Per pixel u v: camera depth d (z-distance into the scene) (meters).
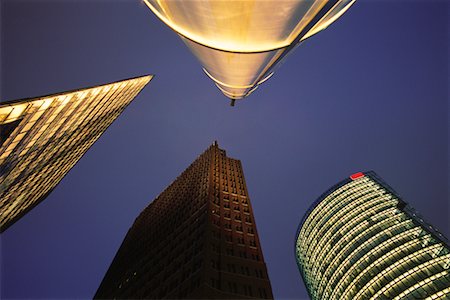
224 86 40.91
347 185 129.50
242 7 16.20
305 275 128.12
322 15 19.78
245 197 82.12
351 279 93.69
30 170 58.91
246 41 20.06
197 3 17.12
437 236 87.31
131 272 79.88
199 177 95.12
